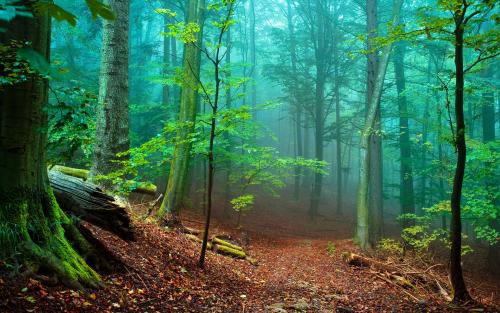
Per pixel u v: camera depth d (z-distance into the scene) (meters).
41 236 3.67
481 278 13.31
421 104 20.75
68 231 4.22
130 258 5.16
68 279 3.58
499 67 15.87
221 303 5.12
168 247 6.77
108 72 7.58
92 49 18.41
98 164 7.48
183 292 4.97
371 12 13.55
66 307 3.27
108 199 4.76
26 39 3.19
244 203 13.14
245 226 16.41
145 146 6.59
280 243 13.41
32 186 3.70
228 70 12.37
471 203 10.45
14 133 3.48
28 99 3.51
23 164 3.58
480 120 21.42
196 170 23.72
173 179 10.05
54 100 9.48
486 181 12.85
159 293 4.59
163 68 15.05
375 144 13.53
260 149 13.39
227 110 6.56
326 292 7.29
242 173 14.91
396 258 11.19
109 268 4.45
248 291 6.34
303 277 8.55
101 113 7.54
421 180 21.09
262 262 9.80
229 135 17.20
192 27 6.06
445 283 9.45
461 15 6.04
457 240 7.05
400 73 18.56
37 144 3.72
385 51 12.74
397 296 7.75
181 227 9.72
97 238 5.11
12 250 3.34
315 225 21.31
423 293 8.70
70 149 3.70
